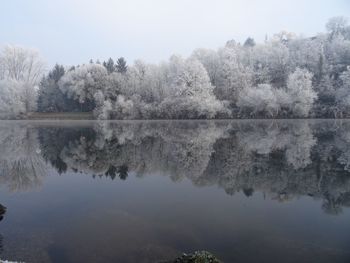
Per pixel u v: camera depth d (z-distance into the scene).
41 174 24.58
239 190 19.25
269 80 89.25
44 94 99.25
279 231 12.63
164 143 40.53
